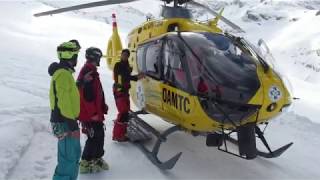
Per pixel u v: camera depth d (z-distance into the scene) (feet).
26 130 21.45
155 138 23.80
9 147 18.56
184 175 18.65
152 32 23.71
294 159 21.74
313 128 28.96
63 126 14.30
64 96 13.89
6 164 16.90
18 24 127.24
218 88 16.89
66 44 14.29
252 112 16.83
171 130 19.76
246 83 16.90
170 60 19.36
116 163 19.67
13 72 40.14
